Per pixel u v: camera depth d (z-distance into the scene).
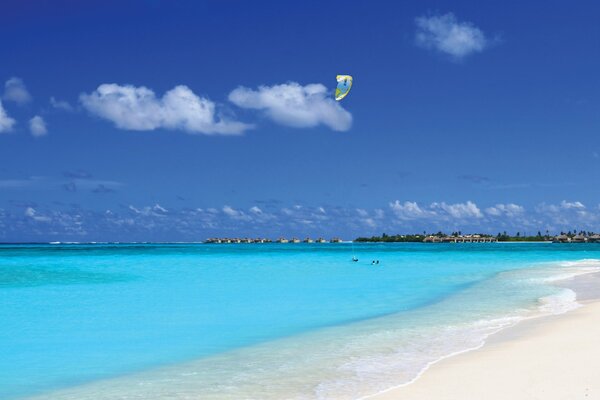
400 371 10.82
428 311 20.02
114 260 66.62
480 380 9.61
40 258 71.56
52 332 16.95
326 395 9.39
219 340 15.34
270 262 63.94
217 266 54.31
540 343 12.66
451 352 12.46
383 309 21.14
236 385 10.30
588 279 33.62
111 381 11.09
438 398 8.73
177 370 11.88
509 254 98.81
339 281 35.81
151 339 15.66
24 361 13.10
